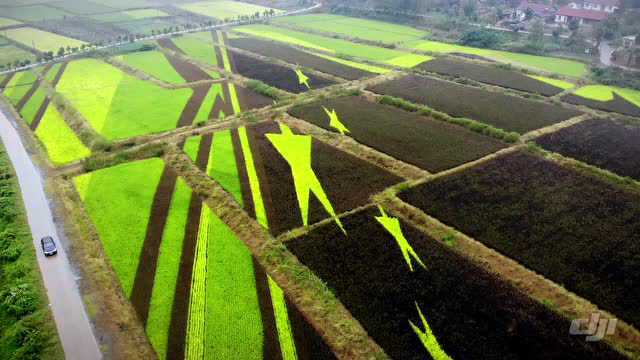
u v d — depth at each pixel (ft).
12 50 351.05
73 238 135.33
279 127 201.67
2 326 106.42
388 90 242.17
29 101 247.29
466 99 228.43
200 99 240.12
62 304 111.55
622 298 105.60
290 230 131.23
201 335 99.66
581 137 186.50
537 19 383.24
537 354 91.81
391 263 116.98
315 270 115.65
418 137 187.11
